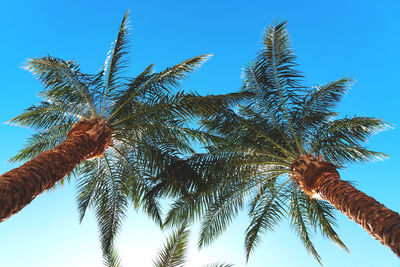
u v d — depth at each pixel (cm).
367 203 736
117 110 1041
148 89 1045
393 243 627
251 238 1116
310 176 927
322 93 1126
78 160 823
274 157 1100
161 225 1190
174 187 1030
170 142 1095
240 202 1112
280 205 1131
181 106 969
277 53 1089
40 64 978
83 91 1029
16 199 588
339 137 1107
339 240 1093
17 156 1067
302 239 1159
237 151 1056
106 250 1174
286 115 1116
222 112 1050
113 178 1199
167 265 1139
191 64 1013
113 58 1042
